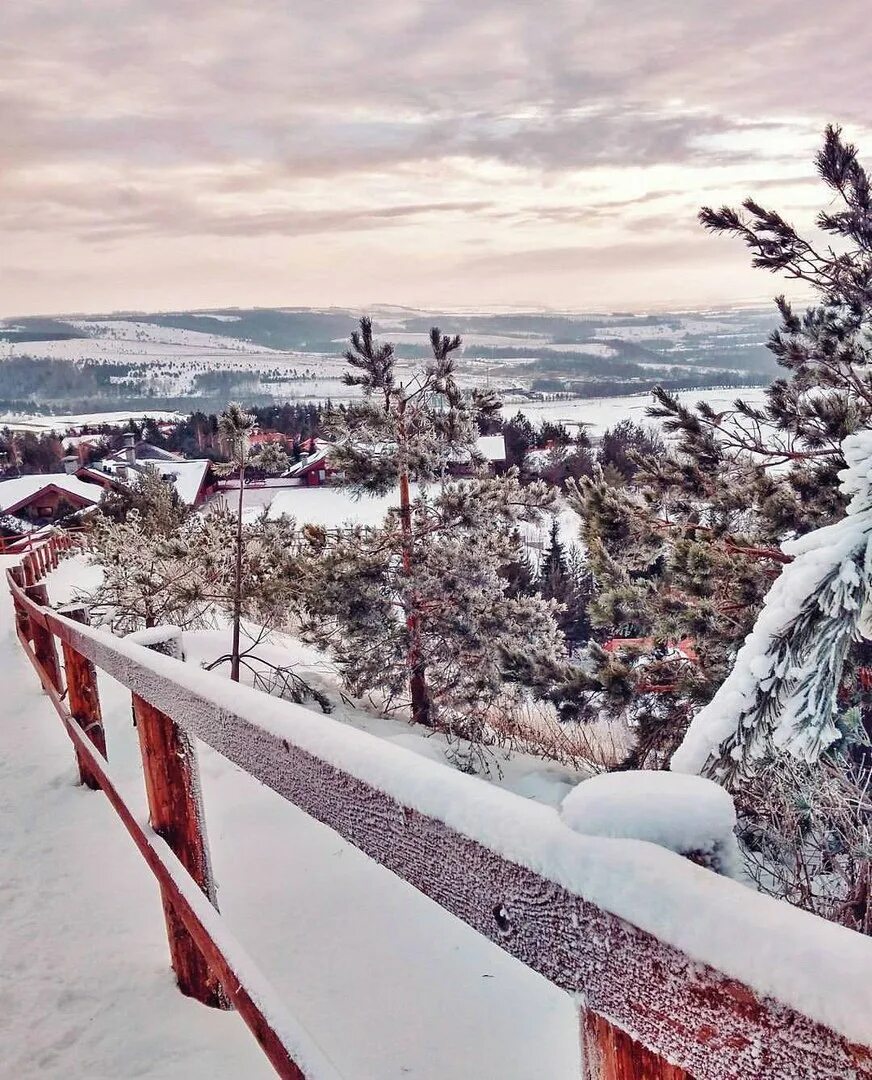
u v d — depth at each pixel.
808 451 6.59
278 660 12.22
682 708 6.96
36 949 2.39
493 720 11.59
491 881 0.70
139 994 2.14
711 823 0.59
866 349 6.23
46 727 5.11
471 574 10.91
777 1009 0.45
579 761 9.84
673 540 6.78
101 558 14.79
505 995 2.38
